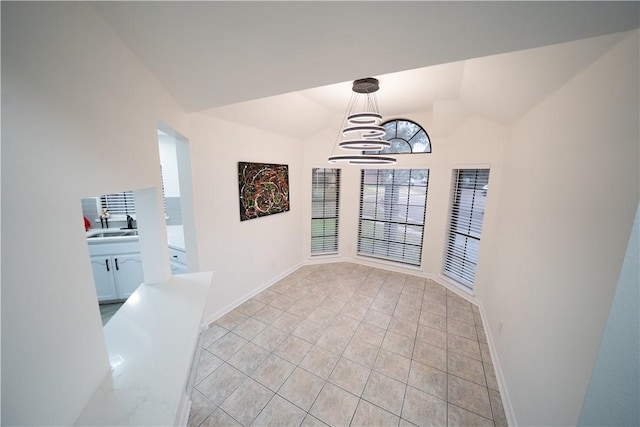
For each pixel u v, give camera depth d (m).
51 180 0.66
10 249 0.52
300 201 4.43
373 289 3.82
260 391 2.05
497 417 1.87
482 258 3.24
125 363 0.94
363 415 1.87
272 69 1.41
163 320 1.22
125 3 0.88
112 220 3.89
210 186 2.75
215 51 1.23
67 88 0.74
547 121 1.74
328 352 2.49
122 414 0.75
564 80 1.49
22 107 0.57
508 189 2.59
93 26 0.87
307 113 3.56
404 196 4.25
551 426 1.30
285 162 3.92
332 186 4.69
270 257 3.86
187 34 1.09
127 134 1.13
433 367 2.32
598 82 1.19
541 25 0.98
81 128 0.80
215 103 1.97
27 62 0.59
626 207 0.94
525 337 1.76
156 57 1.25
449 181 3.67
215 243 2.89
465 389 2.09
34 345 0.58
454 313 3.19
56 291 0.66
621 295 0.96
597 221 1.11
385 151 4.22
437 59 1.30
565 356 1.24
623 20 0.92
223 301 3.09
